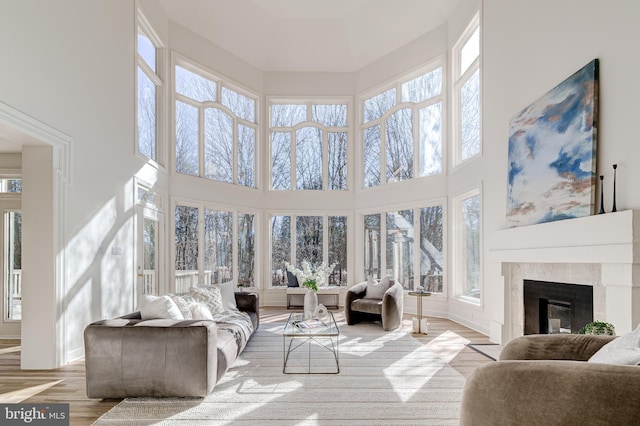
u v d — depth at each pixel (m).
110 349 2.90
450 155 6.73
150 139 6.27
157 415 2.68
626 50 3.00
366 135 8.59
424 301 7.17
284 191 8.64
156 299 3.42
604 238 3.02
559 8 3.84
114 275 4.88
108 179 4.78
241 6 7.37
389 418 2.66
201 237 7.24
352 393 3.12
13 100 3.33
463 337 5.15
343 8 7.62
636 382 1.38
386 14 7.48
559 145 3.69
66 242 3.97
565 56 3.74
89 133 4.41
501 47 4.98
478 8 5.66
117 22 5.02
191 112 7.25
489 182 5.29
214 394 3.08
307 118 8.78
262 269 8.51
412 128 7.65
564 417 1.44
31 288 3.78
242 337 3.96
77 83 4.20
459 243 6.57
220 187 7.65
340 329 5.70
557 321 3.93
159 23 6.34
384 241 8.06
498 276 4.80
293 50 8.40
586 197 3.30
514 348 2.34
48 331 3.77
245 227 8.34
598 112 3.28
